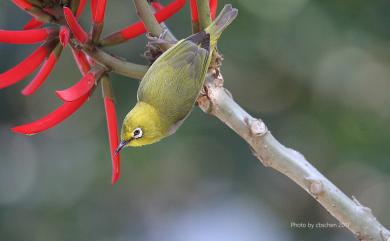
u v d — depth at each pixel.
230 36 11.66
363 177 12.05
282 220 12.44
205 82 4.80
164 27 5.25
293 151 4.69
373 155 11.88
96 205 12.43
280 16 11.66
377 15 11.59
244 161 12.23
